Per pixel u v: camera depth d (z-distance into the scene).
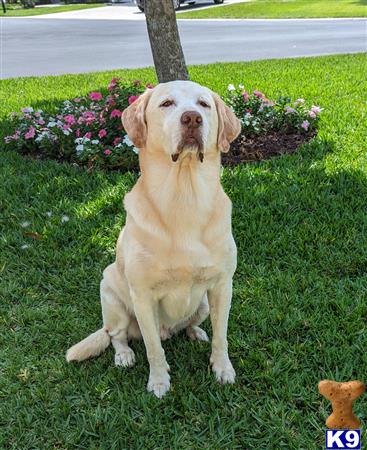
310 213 4.68
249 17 22.38
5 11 31.44
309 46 14.71
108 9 30.09
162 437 2.69
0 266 4.21
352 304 3.54
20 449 2.66
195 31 18.84
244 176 5.32
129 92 6.11
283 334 3.35
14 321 3.62
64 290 3.91
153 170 2.73
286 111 6.59
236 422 2.74
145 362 3.21
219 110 2.82
